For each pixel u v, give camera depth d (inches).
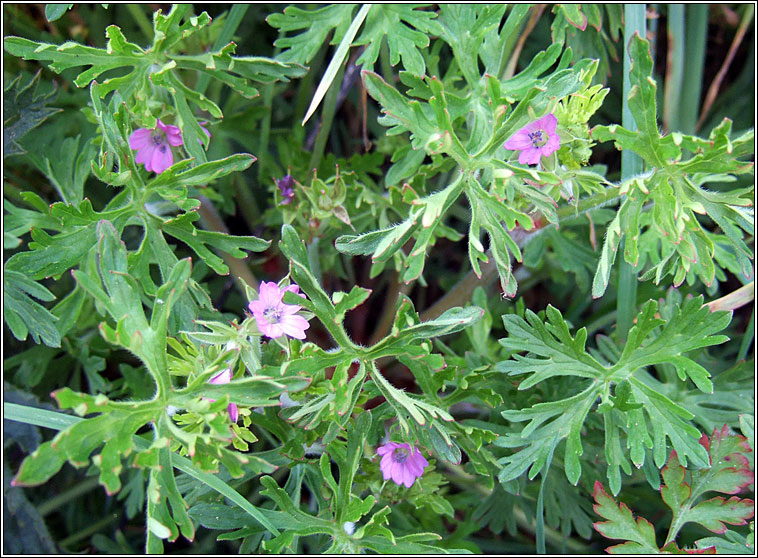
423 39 6.2
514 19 6.2
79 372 7.2
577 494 6.5
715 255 6.7
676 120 8.0
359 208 7.2
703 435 6.0
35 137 7.3
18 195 7.6
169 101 5.8
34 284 5.6
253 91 5.8
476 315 4.9
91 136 7.5
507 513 6.7
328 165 7.6
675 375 6.5
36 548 7.0
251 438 4.9
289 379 4.6
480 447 5.6
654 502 6.9
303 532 5.2
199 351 4.8
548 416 5.5
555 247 7.3
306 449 5.5
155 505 4.4
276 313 4.7
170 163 5.6
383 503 6.0
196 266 6.8
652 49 7.6
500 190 4.9
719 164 4.9
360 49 7.5
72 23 8.2
